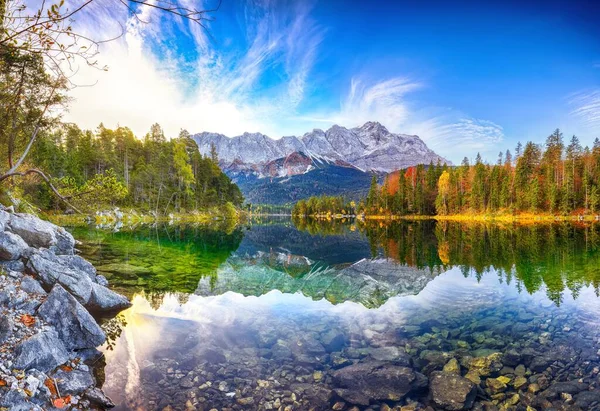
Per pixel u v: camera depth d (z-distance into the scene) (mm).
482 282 15781
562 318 10547
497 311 11430
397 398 6305
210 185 108000
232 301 12539
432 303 12508
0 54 4930
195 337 9008
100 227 46094
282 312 11359
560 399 6254
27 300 8055
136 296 12688
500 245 29969
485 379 7043
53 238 13477
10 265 9820
